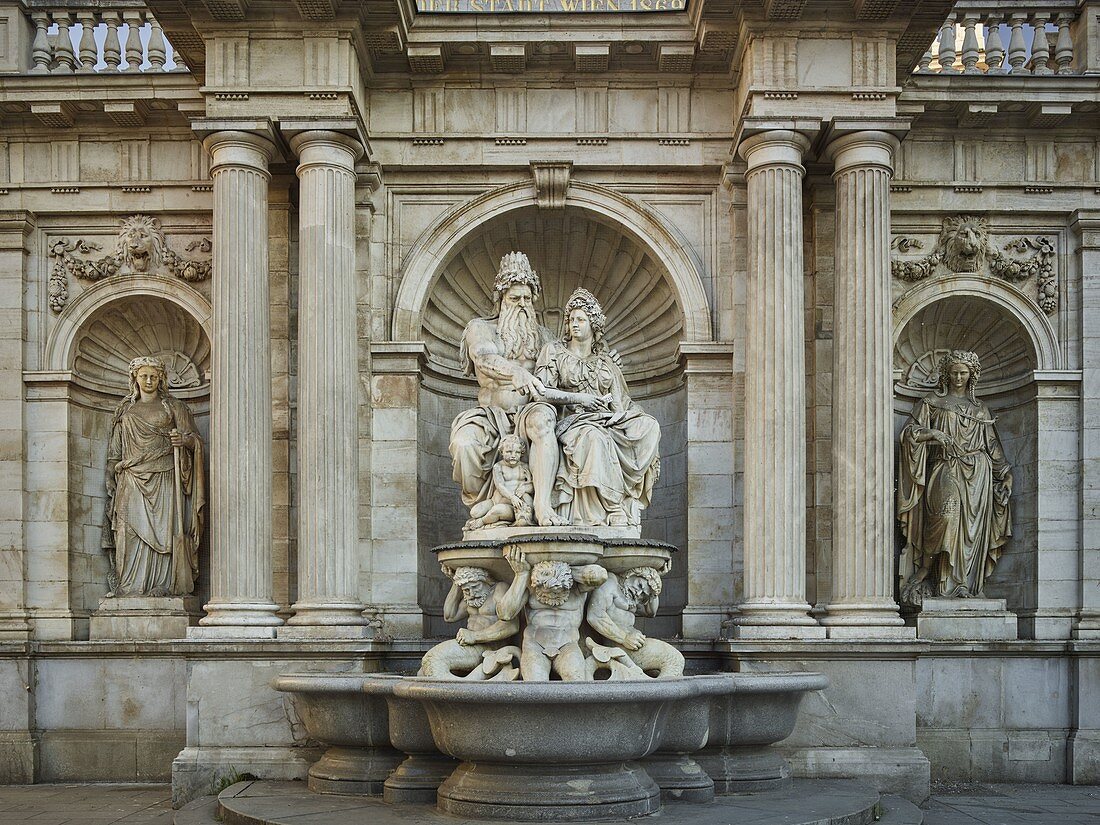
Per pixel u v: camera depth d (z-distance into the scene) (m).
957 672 19.38
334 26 18.11
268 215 19.50
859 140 18.00
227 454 17.55
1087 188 20.30
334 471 17.67
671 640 18.39
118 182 20.31
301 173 18.20
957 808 16.33
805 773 16.73
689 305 19.77
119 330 21.08
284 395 19.44
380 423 19.36
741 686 14.74
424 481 20.20
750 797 14.82
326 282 17.91
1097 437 19.97
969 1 20.53
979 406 20.36
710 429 19.44
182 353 21.17
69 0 20.59
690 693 13.43
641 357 21.58
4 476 19.91
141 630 19.52
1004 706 19.33
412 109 19.89
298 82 18.09
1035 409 20.27
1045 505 19.97
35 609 19.80
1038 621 19.69
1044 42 20.48
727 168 19.41
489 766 13.32
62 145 20.52
